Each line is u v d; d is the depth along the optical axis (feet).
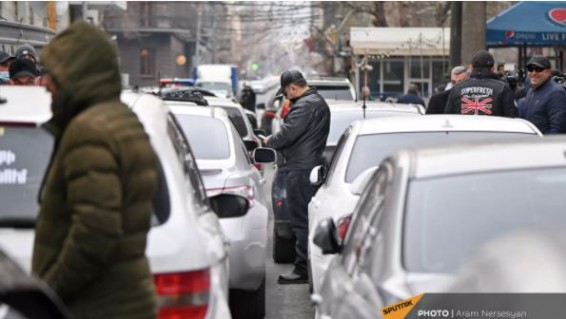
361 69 245.86
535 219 30.53
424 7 319.06
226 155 64.75
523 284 29.37
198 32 563.07
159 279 30.94
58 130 29.81
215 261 33.94
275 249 84.07
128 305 28.71
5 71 87.92
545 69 83.05
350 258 35.40
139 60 502.38
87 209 27.66
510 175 31.94
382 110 91.91
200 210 37.37
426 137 61.16
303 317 65.05
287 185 74.79
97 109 28.73
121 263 28.71
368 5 304.30
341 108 92.12
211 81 323.16
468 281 29.07
